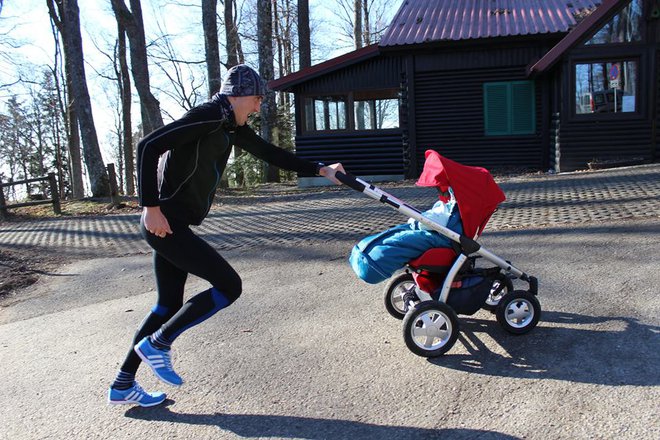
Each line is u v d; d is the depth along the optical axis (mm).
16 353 4434
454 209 3939
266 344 4188
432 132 15617
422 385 3396
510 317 3984
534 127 15086
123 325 4898
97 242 8867
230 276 3258
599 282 4852
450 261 3889
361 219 9062
